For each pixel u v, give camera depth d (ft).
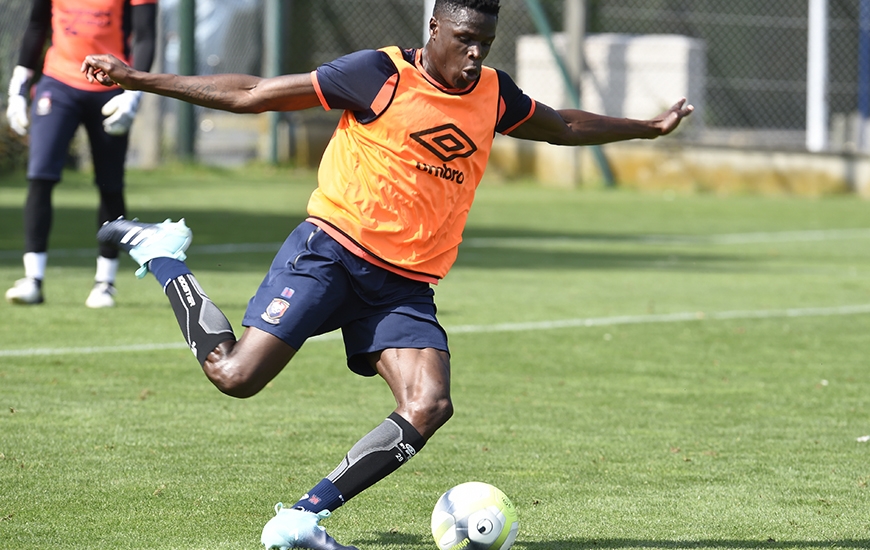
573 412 67.77
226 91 41.52
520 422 64.85
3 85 228.84
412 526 45.47
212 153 294.87
